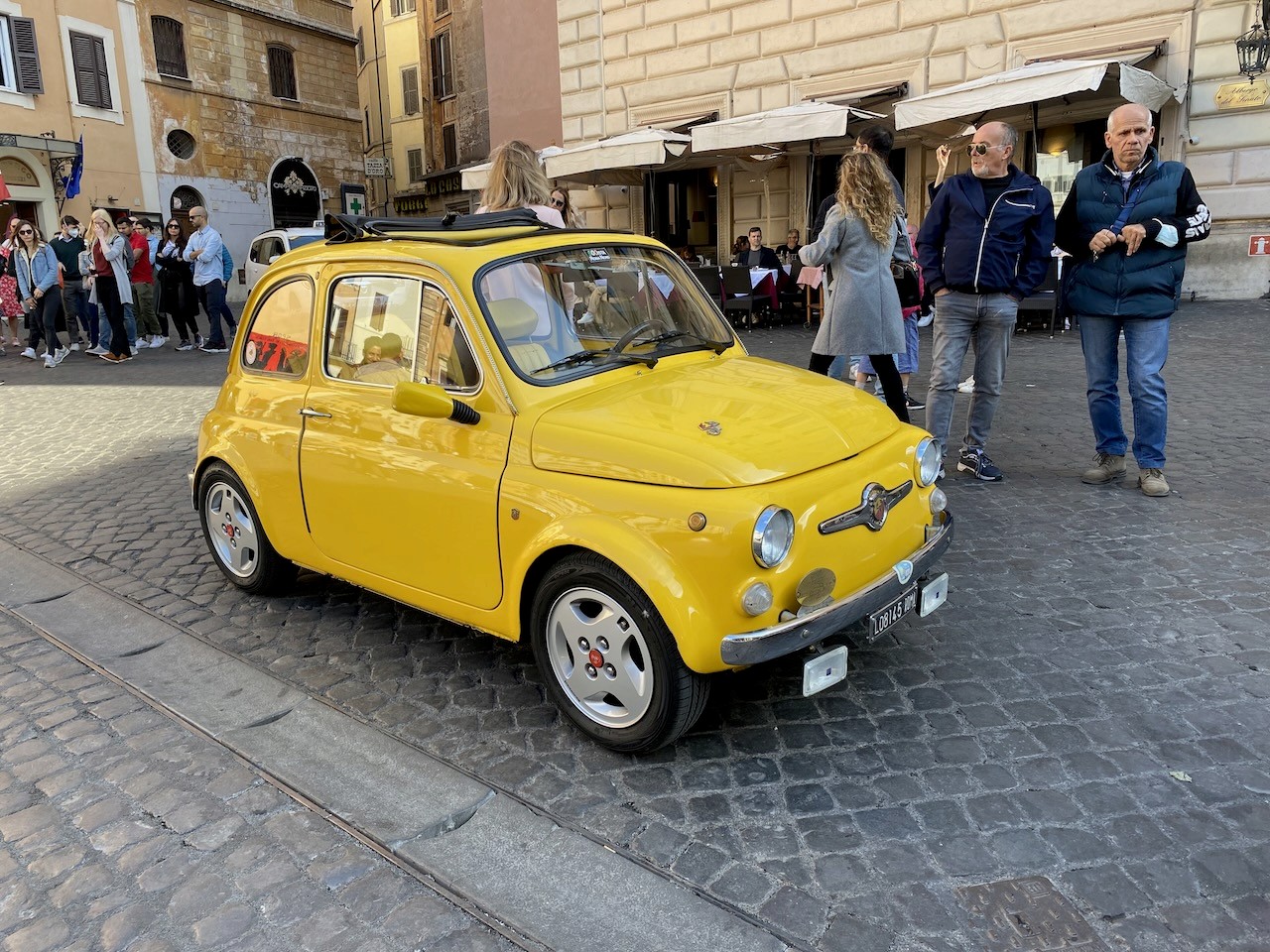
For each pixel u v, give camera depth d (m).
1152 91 12.86
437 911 2.50
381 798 3.03
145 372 13.16
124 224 16.16
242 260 32.34
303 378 4.16
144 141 28.62
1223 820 2.70
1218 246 14.07
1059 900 2.41
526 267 3.66
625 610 3.00
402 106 43.28
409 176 43.97
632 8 20.19
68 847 2.85
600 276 3.88
